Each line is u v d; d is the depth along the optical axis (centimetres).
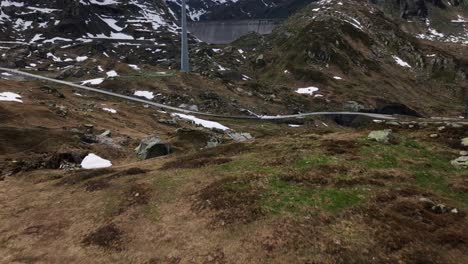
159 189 3512
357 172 3403
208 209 3023
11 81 13388
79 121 9294
